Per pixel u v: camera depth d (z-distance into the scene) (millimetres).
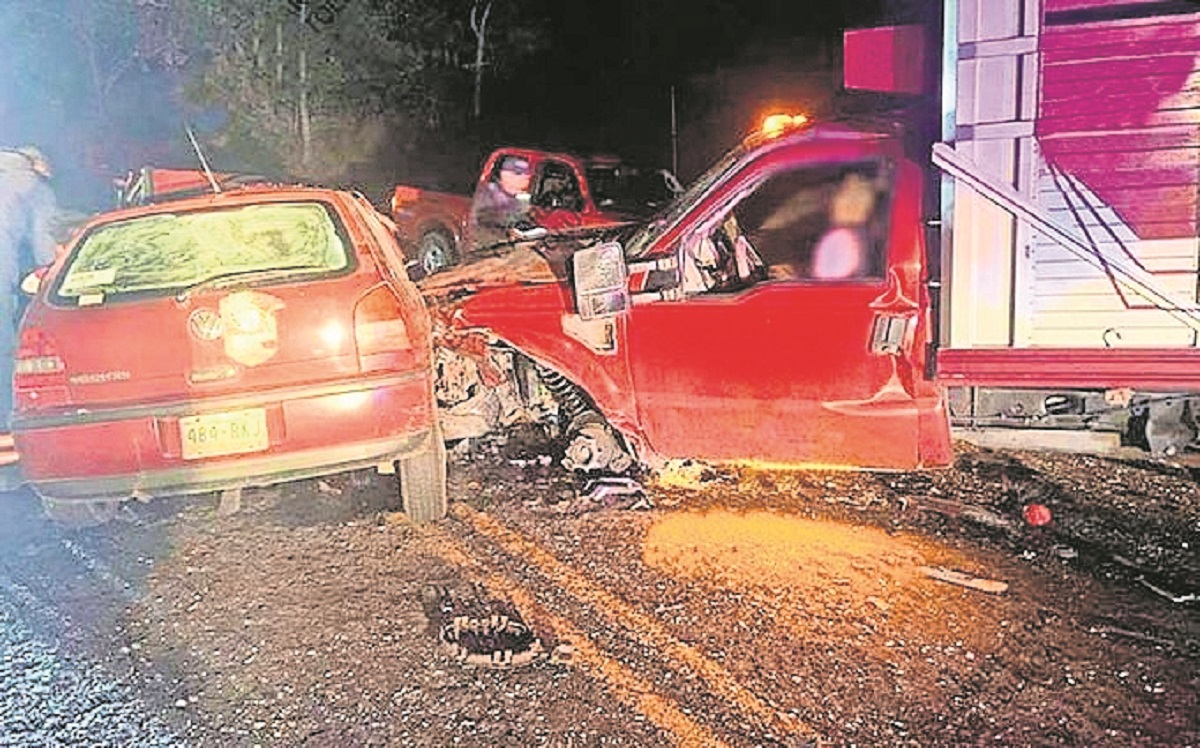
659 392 4527
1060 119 3809
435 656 3293
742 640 3338
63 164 11438
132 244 4543
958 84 3914
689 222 4480
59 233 6348
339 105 17609
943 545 4109
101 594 3881
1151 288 3770
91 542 4453
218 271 4586
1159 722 2826
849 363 4164
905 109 4676
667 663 3199
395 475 5020
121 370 3969
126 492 3990
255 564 4129
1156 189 3734
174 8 15172
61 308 4098
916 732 2801
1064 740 2752
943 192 3986
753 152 4445
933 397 4133
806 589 3719
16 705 3066
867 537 4215
